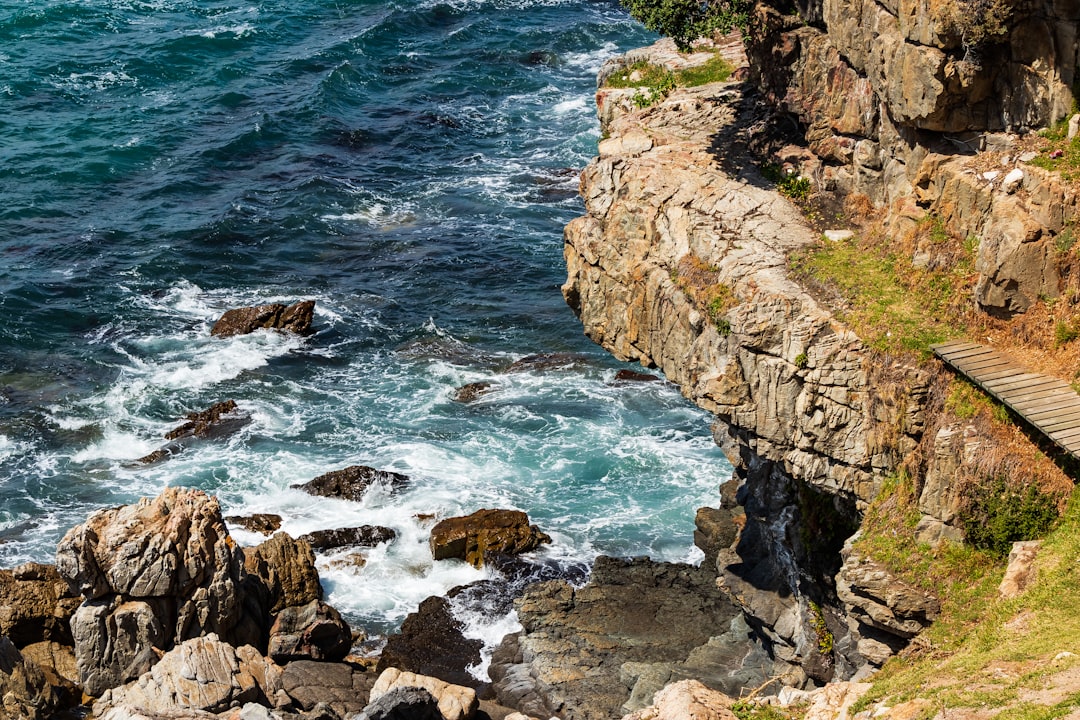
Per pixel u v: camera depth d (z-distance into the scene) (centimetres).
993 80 3034
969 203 3017
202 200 7531
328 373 5931
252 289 6650
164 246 6956
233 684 3759
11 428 5409
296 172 7919
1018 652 2470
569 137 8494
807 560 3550
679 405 5616
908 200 3222
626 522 4856
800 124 3769
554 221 7425
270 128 8450
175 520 4106
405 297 6619
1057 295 2891
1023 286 2898
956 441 2831
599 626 4162
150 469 5200
